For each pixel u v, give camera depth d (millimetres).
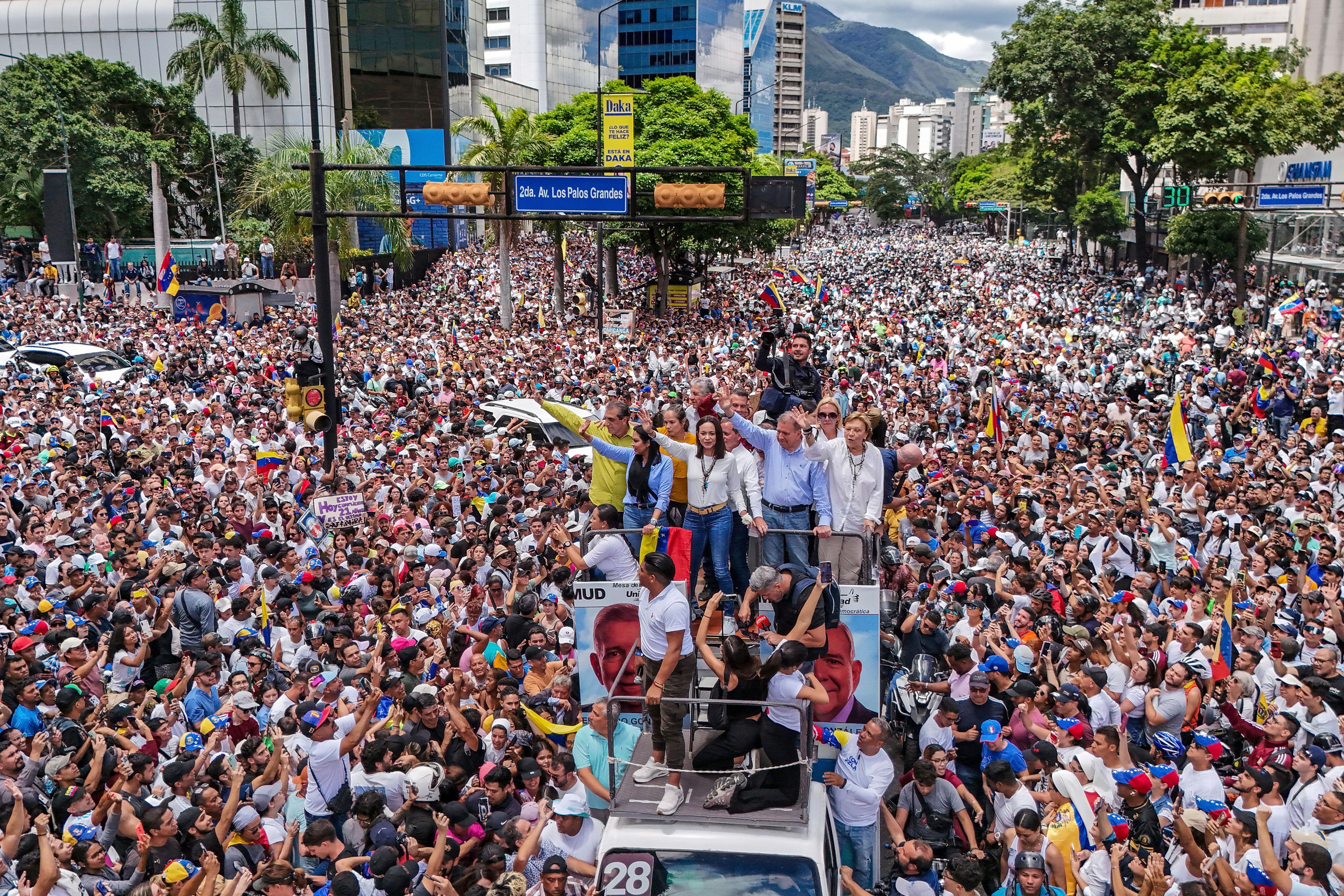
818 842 6191
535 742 9039
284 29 71250
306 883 7203
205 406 22703
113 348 30656
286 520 15234
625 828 6320
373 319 38656
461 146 88062
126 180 55250
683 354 33750
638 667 8016
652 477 8516
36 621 11219
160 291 42219
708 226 48812
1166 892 7215
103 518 14016
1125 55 59938
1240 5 110625
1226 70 53125
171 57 73000
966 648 9172
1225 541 14234
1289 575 12969
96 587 12117
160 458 17516
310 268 52500
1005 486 15531
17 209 53625
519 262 64688
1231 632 10844
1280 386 23438
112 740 8570
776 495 8352
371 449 19219
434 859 7543
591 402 24219
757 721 6695
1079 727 8789
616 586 8070
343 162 41281
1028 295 51438
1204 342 34344
